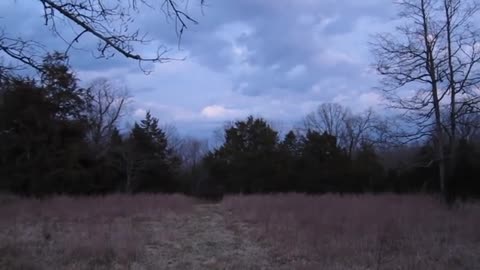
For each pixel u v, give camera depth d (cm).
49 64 611
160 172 5012
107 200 2903
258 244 1524
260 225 1923
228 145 5191
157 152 5034
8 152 3394
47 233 1608
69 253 1276
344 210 2220
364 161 4572
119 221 2056
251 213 2278
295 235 1561
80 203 2739
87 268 1156
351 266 1157
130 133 4931
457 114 2458
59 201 2820
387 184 4238
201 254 1377
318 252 1304
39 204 2631
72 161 3684
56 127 3409
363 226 1667
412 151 4459
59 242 1452
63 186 3647
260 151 4900
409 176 4056
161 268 1190
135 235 1552
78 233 1619
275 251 1378
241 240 1605
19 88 710
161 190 4928
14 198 2978
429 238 1459
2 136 3189
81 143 3888
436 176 3762
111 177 4484
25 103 2923
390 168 4481
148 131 5047
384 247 1338
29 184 3453
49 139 3503
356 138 6309
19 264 1157
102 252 1280
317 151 4812
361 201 2758
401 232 1574
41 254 1308
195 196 4788
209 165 5209
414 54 2511
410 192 3669
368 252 1271
